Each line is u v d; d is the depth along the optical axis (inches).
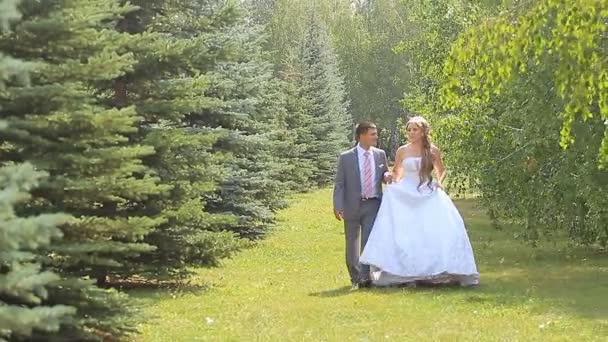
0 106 230.8
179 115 394.9
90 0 270.7
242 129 662.5
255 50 666.2
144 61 382.9
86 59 265.7
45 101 238.4
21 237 176.6
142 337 290.2
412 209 407.2
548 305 349.4
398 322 315.9
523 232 537.6
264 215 702.5
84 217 253.4
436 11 834.8
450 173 641.6
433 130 624.1
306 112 1603.1
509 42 283.4
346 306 349.7
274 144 729.6
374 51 2482.8
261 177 706.8
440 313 333.4
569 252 547.8
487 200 585.0
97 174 258.2
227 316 332.2
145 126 400.5
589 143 439.2
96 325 259.6
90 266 338.0
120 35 364.5
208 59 400.5
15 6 193.5
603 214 458.3
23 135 233.5
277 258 571.5
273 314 335.0
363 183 409.7
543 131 472.7
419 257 400.2
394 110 2453.2
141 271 398.3
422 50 953.5
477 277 403.9
